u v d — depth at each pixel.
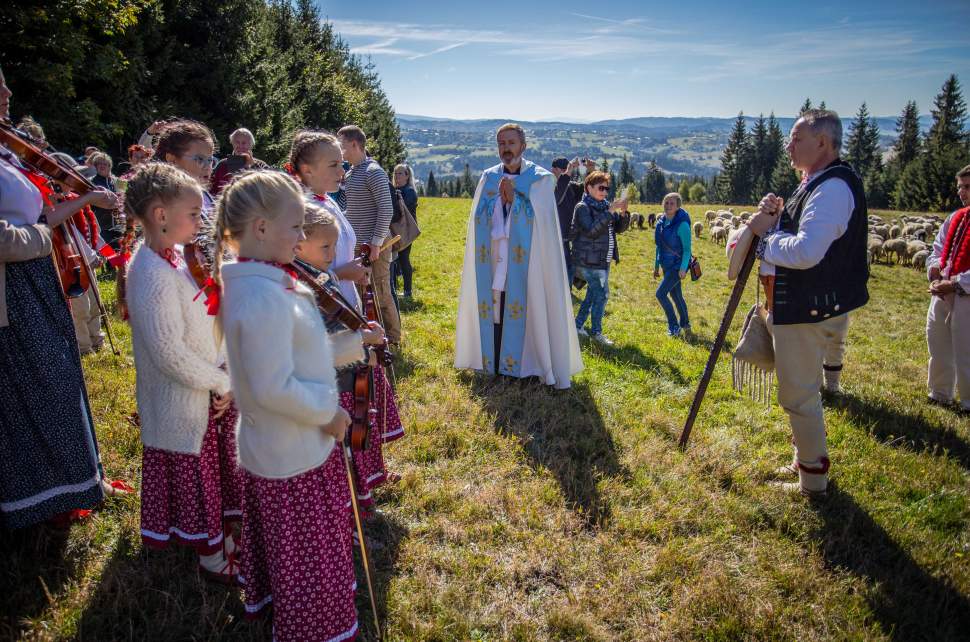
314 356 2.13
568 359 5.69
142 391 2.70
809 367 3.83
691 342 7.96
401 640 2.71
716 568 3.27
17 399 2.82
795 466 4.36
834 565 3.40
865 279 3.75
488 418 4.93
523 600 3.01
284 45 34.00
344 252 3.45
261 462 2.20
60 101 15.26
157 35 19.52
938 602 3.11
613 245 7.64
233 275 2.03
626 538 3.47
